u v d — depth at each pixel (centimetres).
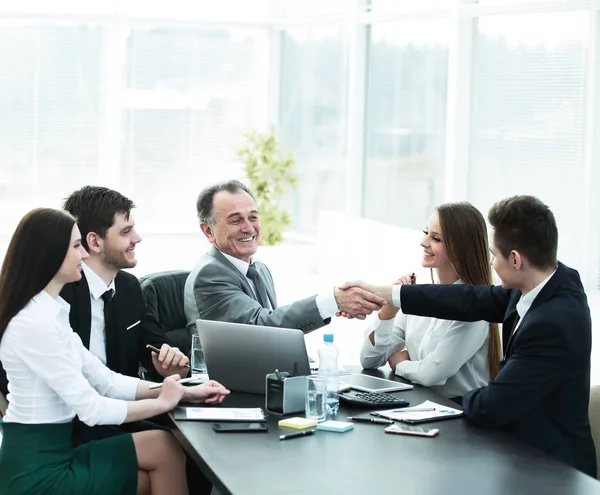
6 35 867
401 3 809
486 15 688
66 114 892
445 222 349
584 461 292
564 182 644
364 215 882
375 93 855
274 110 956
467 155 718
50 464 293
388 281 772
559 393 290
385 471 248
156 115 920
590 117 623
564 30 634
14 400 294
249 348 330
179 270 412
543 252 291
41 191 895
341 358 643
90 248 350
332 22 887
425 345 360
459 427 290
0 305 293
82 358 321
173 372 356
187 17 913
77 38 886
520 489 235
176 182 933
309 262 912
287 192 905
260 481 239
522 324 292
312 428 288
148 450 307
